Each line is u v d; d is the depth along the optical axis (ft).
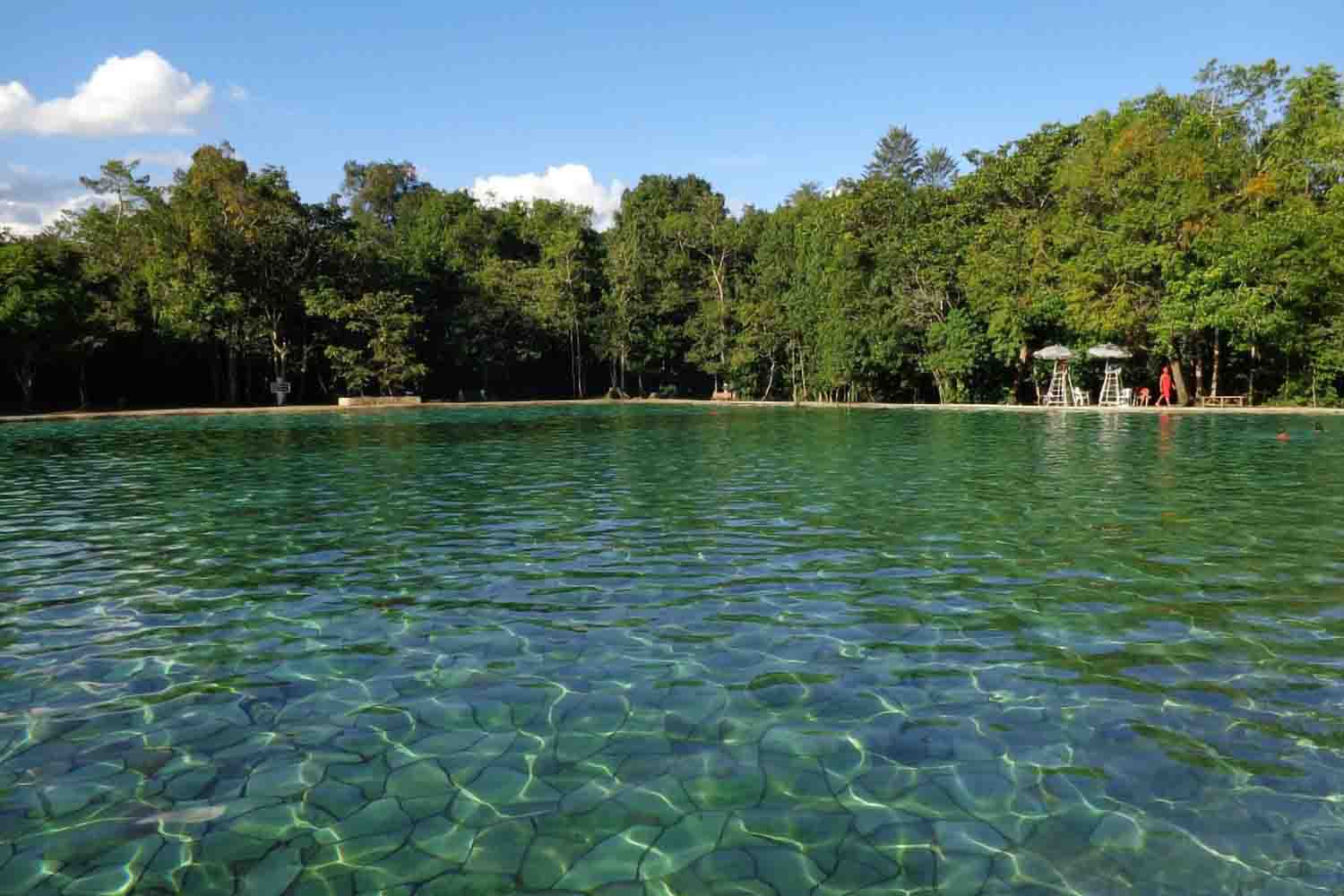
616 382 170.91
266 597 20.99
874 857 10.11
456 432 78.33
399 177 224.94
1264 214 92.17
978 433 69.51
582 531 28.76
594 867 9.96
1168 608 19.17
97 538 28.37
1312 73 104.63
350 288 142.92
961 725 13.44
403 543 27.17
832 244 135.23
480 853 10.27
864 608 19.49
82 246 131.95
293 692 15.06
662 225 170.50
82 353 117.29
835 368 130.41
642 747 12.85
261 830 10.82
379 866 10.02
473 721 13.79
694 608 19.62
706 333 160.97
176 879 9.82
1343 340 92.27
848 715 13.85
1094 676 15.29
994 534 27.55
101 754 12.84
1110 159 100.07
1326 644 16.75
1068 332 107.55
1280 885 9.50
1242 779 11.73
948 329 116.67
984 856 10.10
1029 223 114.32
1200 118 98.68
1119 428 72.38
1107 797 11.31
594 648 17.10
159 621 19.15
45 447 64.08
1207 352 109.19
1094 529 28.25
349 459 53.98
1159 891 9.44
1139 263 94.68
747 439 66.49
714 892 9.48
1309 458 48.44
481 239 181.47
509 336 160.35
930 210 129.80
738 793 11.53
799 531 28.32
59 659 16.75
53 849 10.43
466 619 19.03
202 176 128.26
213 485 41.73
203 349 134.51
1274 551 24.66
